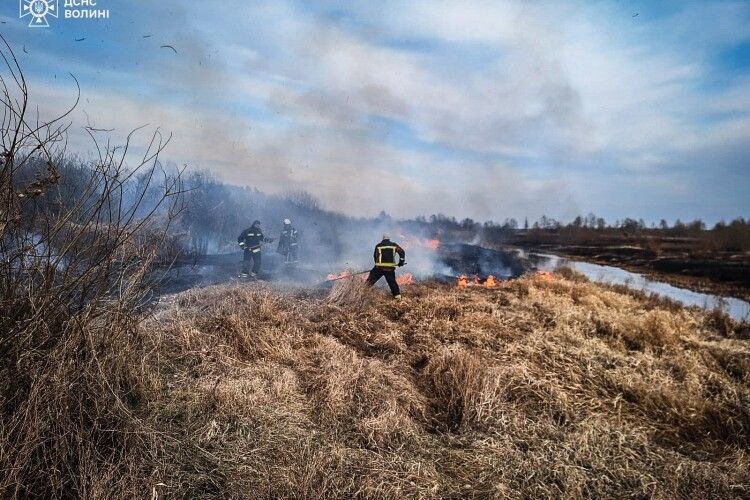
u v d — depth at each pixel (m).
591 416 4.42
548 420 4.25
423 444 3.62
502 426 3.95
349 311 7.13
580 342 6.48
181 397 3.63
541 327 7.10
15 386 2.48
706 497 3.25
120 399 2.99
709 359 6.55
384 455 3.34
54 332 2.76
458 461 3.38
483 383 4.49
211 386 3.86
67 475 2.43
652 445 3.95
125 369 3.30
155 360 4.01
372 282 8.78
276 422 3.57
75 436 2.56
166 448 2.91
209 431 3.21
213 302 6.59
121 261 3.19
